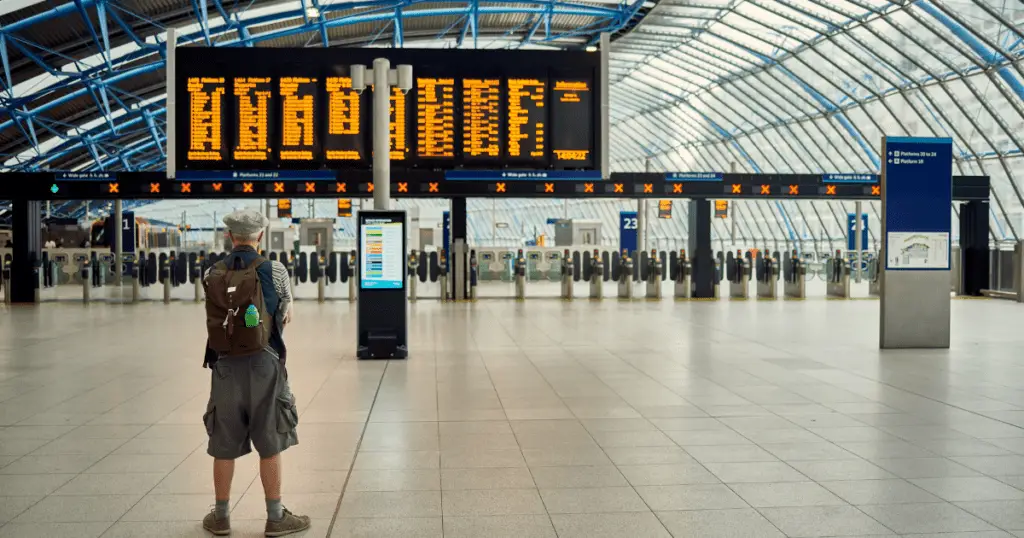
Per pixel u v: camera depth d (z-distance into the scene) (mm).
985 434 6953
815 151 36000
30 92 28984
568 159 15914
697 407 8086
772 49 31219
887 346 12438
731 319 17125
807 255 39375
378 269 11594
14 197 19906
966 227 23547
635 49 36375
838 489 5430
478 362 11117
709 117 41125
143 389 9133
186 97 14875
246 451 4711
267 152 14953
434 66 15578
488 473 5797
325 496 5301
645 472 5820
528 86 15797
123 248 31203
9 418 7645
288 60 15000
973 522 4793
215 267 4754
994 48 22500
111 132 37375
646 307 20297
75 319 17438
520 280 22750
